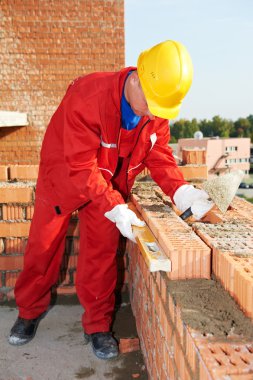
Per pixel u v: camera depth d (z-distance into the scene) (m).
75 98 2.26
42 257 2.82
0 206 3.30
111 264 2.83
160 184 2.78
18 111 7.23
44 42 7.11
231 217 2.34
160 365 2.03
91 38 7.14
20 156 7.37
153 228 2.20
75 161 2.29
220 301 1.58
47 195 2.70
